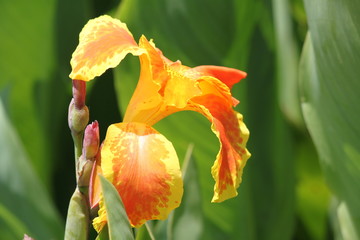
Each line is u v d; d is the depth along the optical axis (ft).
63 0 3.98
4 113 3.72
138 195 2.33
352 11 2.77
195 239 3.06
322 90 3.09
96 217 2.41
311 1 2.88
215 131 2.40
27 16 3.98
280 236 3.80
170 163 2.35
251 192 3.65
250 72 3.56
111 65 2.37
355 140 3.10
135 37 3.47
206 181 3.54
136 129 2.39
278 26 3.73
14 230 3.69
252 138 3.62
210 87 2.48
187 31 3.46
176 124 3.47
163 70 2.42
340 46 2.88
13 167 3.67
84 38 2.41
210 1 3.43
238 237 3.61
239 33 3.48
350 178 3.22
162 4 3.43
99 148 2.41
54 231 3.70
